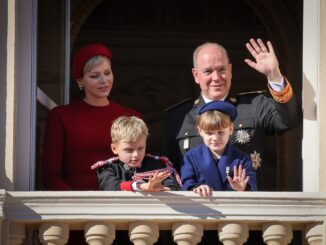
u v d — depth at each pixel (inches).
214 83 1170.0
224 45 2162.9
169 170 1092.5
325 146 1077.1
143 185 1035.3
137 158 1080.8
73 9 1950.1
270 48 1131.3
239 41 2159.2
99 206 1039.0
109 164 1091.3
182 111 1184.8
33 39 1108.5
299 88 1983.3
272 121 1146.7
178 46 2196.1
